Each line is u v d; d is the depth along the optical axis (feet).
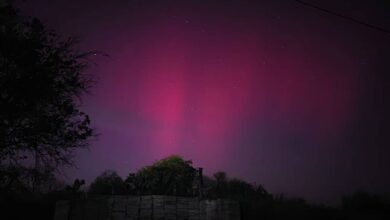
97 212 42.11
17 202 45.98
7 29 36.58
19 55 36.19
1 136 36.09
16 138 37.24
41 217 45.50
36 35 37.65
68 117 39.73
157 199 44.73
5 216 43.96
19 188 39.09
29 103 37.14
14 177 37.88
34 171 38.75
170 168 64.49
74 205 41.70
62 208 41.32
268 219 50.08
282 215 51.26
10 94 36.14
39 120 37.76
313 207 55.52
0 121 36.01
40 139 38.52
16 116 36.60
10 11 36.65
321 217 53.26
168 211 44.57
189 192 59.67
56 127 38.42
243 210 49.67
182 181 61.98
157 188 61.11
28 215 45.14
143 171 65.51
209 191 60.13
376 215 56.13
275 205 53.16
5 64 36.06
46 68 37.50
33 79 36.60
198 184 56.34
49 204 46.96
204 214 45.37
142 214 43.62
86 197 43.83
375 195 61.31
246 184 63.36
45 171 39.40
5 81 35.63
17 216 44.55
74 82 39.55
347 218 54.03
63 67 38.96
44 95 37.68
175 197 45.57
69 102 39.58
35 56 37.11
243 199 53.78
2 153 37.06
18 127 37.27
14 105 36.22
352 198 61.26
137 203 43.88
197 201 46.09
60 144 39.60
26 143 37.93
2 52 35.70
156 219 43.88
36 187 40.37
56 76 38.73
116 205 43.09
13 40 35.94
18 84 35.94
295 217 51.60
